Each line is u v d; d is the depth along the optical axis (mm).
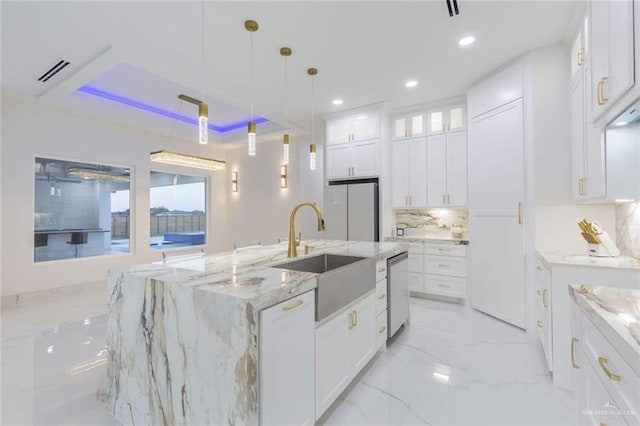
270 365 1311
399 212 4863
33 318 3471
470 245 3723
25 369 2316
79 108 4453
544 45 2822
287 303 1418
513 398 1945
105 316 3539
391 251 2738
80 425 1695
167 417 1465
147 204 5633
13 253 4094
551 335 2117
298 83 3643
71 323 3309
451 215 4473
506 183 3174
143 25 2520
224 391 1254
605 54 1589
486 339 2857
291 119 5055
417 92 3910
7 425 1688
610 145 1740
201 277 1581
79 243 4816
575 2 2264
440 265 4066
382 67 3246
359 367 2111
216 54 2986
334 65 3211
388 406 1876
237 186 7016
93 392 2010
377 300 2467
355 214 4418
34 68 3281
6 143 4039
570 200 2727
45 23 2492
